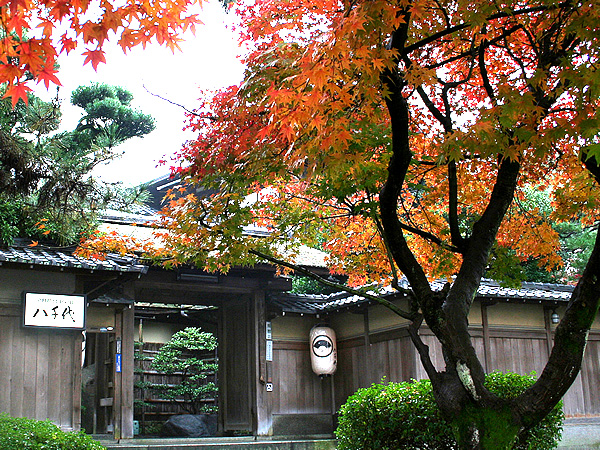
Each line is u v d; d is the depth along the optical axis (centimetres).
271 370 1579
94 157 1002
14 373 1097
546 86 673
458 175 838
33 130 996
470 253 694
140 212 1770
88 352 1783
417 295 672
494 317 1548
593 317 616
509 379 896
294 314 1669
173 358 1847
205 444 1288
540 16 701
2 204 1188
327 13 688
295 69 617
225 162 721
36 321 1118
